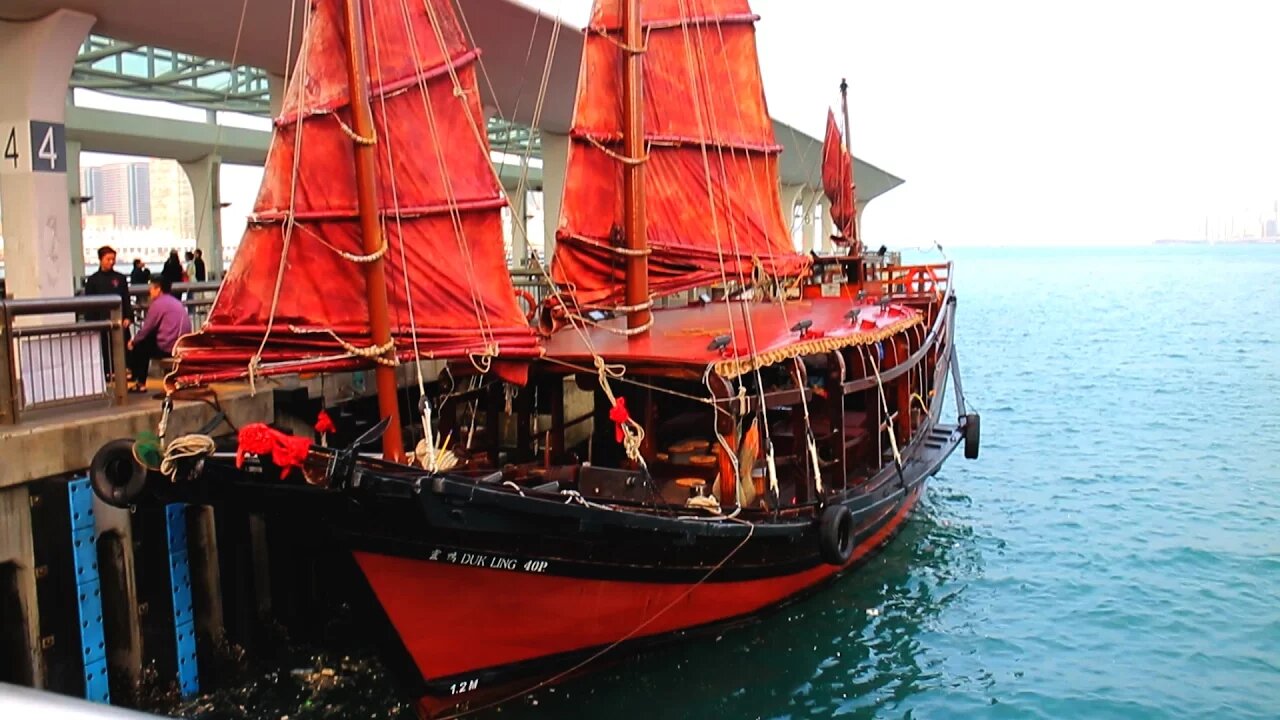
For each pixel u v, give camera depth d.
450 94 9.84
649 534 9.42
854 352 13.63
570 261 13.21
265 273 9.04
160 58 24.61
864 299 18.19
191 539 10.26
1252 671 11.17
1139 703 10.44
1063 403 30.41
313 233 9.09
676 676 10.98
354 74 8.84
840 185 27.16
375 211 8.98
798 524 10.98
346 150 9.14
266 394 12.01
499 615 9.07
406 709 9.98
